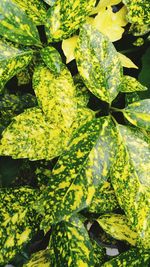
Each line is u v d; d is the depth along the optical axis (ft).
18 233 1.89
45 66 1.71
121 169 1.67
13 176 2.07
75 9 1.63
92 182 1.59
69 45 1.75
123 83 1.75
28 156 1.66
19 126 1.68
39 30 1.96
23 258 2.30
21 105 1.95
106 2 1.83
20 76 2.02
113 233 1.94
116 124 1.73
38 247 2.24
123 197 1.65
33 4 1.79
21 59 1.71
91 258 1.75
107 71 1.67
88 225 2.23
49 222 1.56
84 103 1.81
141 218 1.63
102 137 1.65
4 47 1.71
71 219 1.83
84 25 1.62
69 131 1.63
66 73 1.69
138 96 1.86
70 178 1.60
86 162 1.61
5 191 1.97
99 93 1.69
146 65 1.91
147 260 1.82
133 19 1.77
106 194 1.87
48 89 1.66
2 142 1.66
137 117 1.75
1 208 1.93
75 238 1.80
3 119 1.95
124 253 1.83
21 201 1.95
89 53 1.64
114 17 1.83
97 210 1.90
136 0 1.74
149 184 1.66
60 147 1.66
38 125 1.68
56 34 1.68
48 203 1.58
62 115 1.63
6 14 1.65
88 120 1.72
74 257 1.76
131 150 1.69
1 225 1.89
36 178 2.13
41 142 1.66
